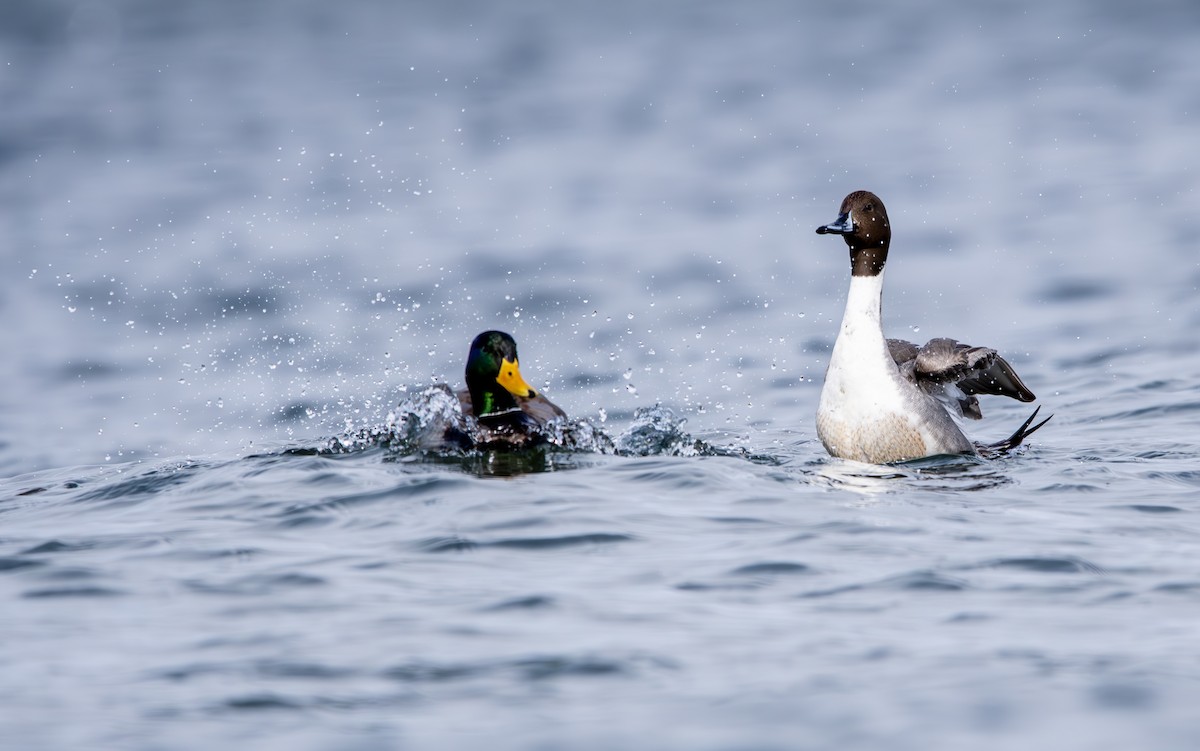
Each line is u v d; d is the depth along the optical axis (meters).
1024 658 6.51
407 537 8.87
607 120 39.59
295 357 18.53
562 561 8.29
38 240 26.66
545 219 27.72
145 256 25.12
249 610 7.45
